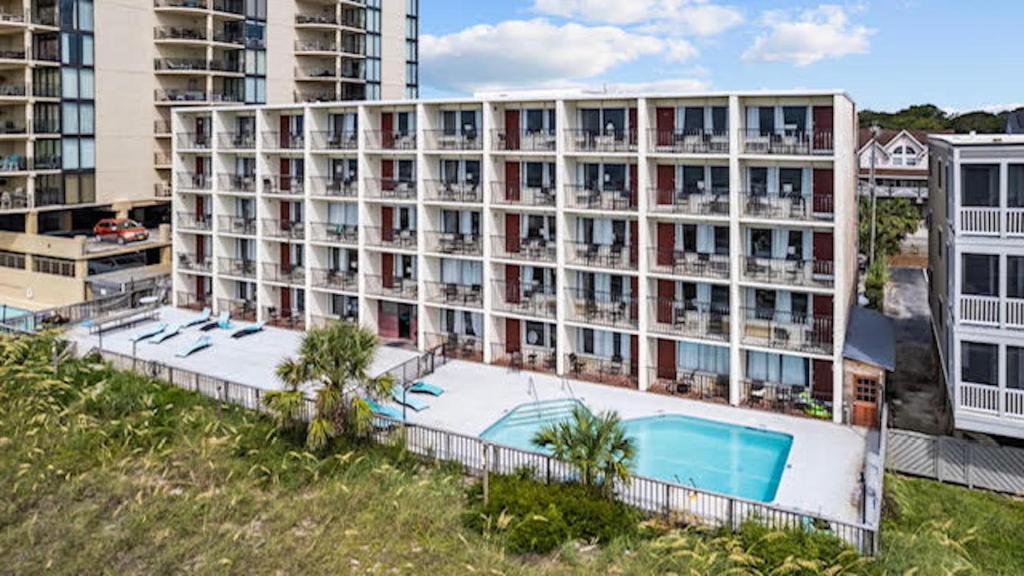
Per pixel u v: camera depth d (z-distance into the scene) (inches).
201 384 1140.5
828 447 988.6
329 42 2581.2
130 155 2103.8
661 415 1112.2
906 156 3174.2
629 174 1256.2
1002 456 858.8
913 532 753.0
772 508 729.6
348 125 1536.7
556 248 1293.1
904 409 1106.1
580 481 811.4
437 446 920.9
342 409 927.0
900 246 2151.8
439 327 1459.2
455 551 713.0
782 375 1174.3
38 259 1886.1
